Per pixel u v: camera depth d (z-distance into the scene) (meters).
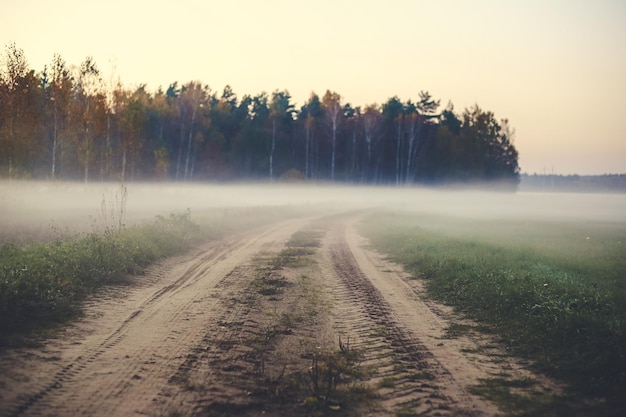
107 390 5.95
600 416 5.52
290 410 5.68
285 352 7.83
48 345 7.45
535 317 9.04
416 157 94.62
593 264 16.30
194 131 77.75
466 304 11.24
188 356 7.37
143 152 59.09
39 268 11.05
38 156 37.97
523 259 16.61
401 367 7.23
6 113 33.47
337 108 89.00
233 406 5.71
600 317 8.32
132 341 7.95
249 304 11.00
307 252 20.11
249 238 25.09
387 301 11.73
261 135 85.12
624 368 6.48
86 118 41.12
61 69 40.38
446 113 107.44
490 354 7.88
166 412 5.45
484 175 94.00
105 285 12.06
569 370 6.88
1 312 8.31
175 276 14.18
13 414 5.11
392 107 99.56
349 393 6.22
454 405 5.89
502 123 98.31
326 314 10.44
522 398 6.09
